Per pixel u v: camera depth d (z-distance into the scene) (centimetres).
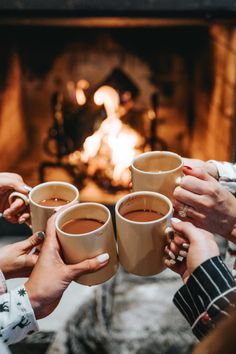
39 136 201
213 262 73
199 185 85
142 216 80
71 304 150
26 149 203
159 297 145
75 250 75
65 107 197
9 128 194
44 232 86
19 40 179
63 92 194
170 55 185
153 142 199
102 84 192
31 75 189
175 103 196
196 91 191
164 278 152
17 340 80
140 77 191
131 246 78
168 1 155
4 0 156
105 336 135
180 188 86
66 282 77
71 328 138
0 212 100
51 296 77
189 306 74
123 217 79
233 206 88
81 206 79
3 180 95
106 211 78
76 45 182
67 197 89
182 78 189
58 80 191
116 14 157
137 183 88
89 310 143
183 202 87
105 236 76
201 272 72
